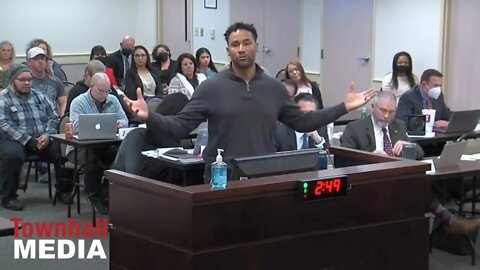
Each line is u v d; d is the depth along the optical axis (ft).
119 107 20.06
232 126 11.34
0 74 24.90
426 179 11.20
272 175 10.32
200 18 37.83
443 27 26.23
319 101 24.66
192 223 8.94
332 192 10.03
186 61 25.53
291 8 33.40
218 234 9.15
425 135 19.38
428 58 27.02
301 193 9.72
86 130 18.21
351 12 30.25
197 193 8.92
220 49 36.68
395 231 10.89
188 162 15.15
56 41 35.68
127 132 17.51
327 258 10.17
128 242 10.02
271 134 11.59
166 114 17.37
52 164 22.25
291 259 9.80
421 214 11.20
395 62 23.97
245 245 9.36
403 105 20.36
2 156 19.49
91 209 19.40
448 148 15.33
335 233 10.21
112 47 37.91
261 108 11.43
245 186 9.32
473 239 15.78
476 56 25.32
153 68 28.58
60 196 20.24
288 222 9.74
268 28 34.73
